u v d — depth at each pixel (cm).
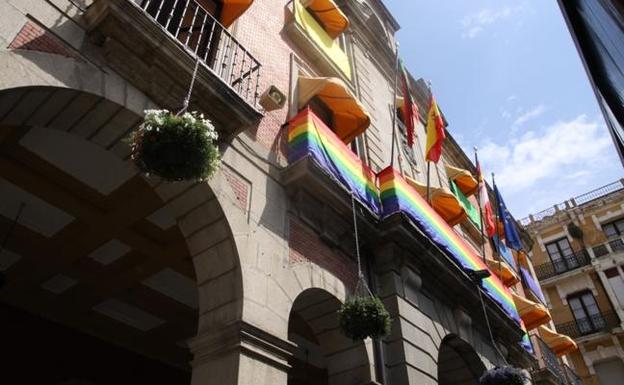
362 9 1531
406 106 1141
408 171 1288
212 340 532
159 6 649
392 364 754
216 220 601
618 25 311
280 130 813
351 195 800
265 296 588
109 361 892
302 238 720
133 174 632
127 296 838
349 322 607
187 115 450
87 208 679
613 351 2441
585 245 2762
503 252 1755
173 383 976
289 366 554
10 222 693
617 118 412
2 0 460
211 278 589
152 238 731
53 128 548
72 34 510
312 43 1066
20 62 447
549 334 1756
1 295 790
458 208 1160
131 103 539
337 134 980
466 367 1031
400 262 871
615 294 2548
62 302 833
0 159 603
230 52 763
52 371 809
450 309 1009
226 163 646
